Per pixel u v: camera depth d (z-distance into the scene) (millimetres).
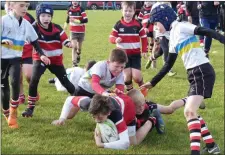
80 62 10500
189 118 4387
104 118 4430
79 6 10328
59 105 6414
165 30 4898
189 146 4863
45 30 5844
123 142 4457
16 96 5297
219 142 4988
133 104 4770
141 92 5445
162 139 5055
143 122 5047
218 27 12898
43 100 6691
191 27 4637
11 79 5262
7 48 5250
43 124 5492
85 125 5465
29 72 6188
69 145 4820
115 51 5023
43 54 5551
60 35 5914
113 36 6820
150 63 9109
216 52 11883
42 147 4750
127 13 6812
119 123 4469
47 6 5848
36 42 5582
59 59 5984
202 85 4504
